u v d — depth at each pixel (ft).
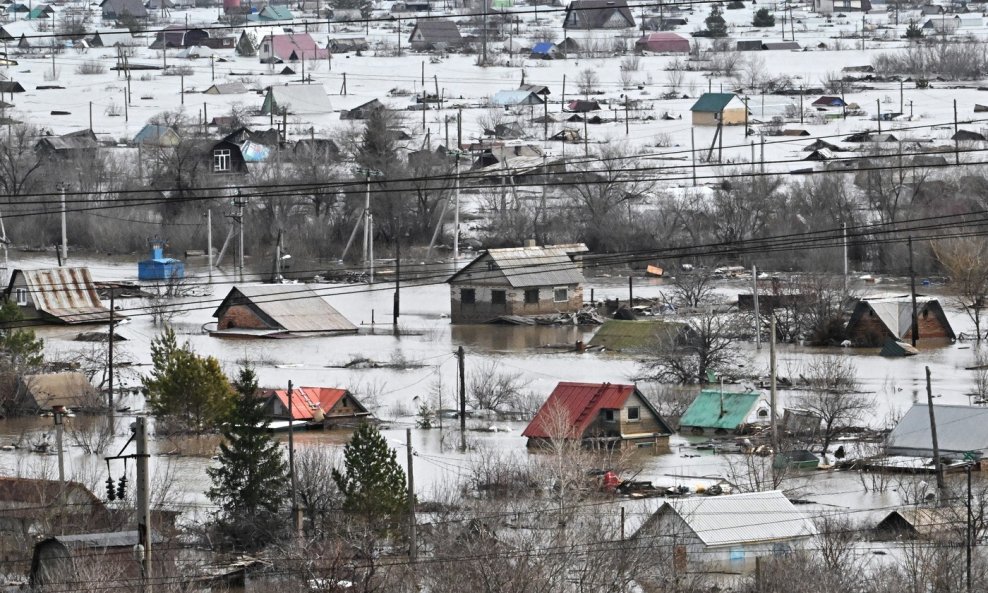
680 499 330.75
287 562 290.35
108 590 243.19
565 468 366.02
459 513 336.29
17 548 312.91
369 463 327.67
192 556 314.76
